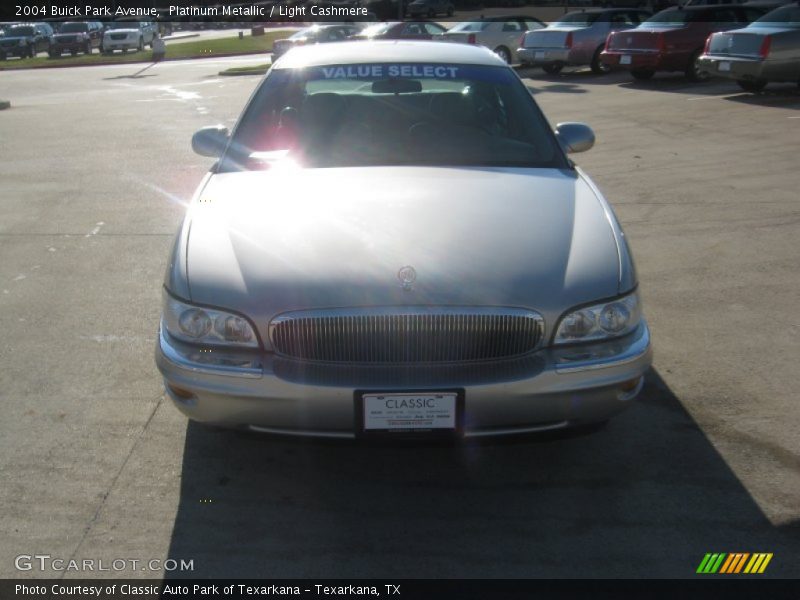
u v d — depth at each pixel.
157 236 7.01
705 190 8.26
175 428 3.95
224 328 3.14
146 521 3.27
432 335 3.09
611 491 3.45
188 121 14.05
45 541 3.14
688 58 17.19
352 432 3.11
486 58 4.87
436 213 3.55
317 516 3.31
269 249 3.31
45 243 6.83
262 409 3.12
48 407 4.14
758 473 3.55
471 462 3.68
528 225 3.47
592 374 3.14
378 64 4.70
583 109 14.02
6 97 19.55
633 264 3.44
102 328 5.11
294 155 4.27
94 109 16.16
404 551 3.10
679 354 4.68
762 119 12.25
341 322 3.08
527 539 3.16
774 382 4.34
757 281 5.77
